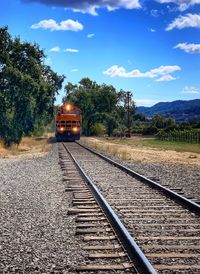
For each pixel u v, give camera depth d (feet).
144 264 19.26
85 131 353.10
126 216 31.76
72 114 175.94
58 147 131.64
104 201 35.12
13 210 34.06
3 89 142.72
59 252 22.59
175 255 21.48
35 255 22.08
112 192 43.34
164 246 23.18
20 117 143.43
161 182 52.60
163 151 123.03
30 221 30.14
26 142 170.71
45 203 37.60
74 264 20.62
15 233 26.71
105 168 67.21
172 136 221.46
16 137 143.33
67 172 61.00
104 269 19.67
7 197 40.29
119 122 365.40
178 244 23.94
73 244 24.21
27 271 19.71
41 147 134.72
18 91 141.38
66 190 44.57
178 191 44.70
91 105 351.05
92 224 28.66
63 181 52.47
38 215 32.30
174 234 26.20
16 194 42.14
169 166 74.13
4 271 19.67
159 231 26.89
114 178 54.75
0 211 33.55
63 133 174.29
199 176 58.90
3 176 56.29
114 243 24.29
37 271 19.70
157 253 22.04
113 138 269.03
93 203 36.70
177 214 32.40
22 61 154.10
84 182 50.34
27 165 71.97
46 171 63.36
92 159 84.79
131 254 21.66
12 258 21.57
